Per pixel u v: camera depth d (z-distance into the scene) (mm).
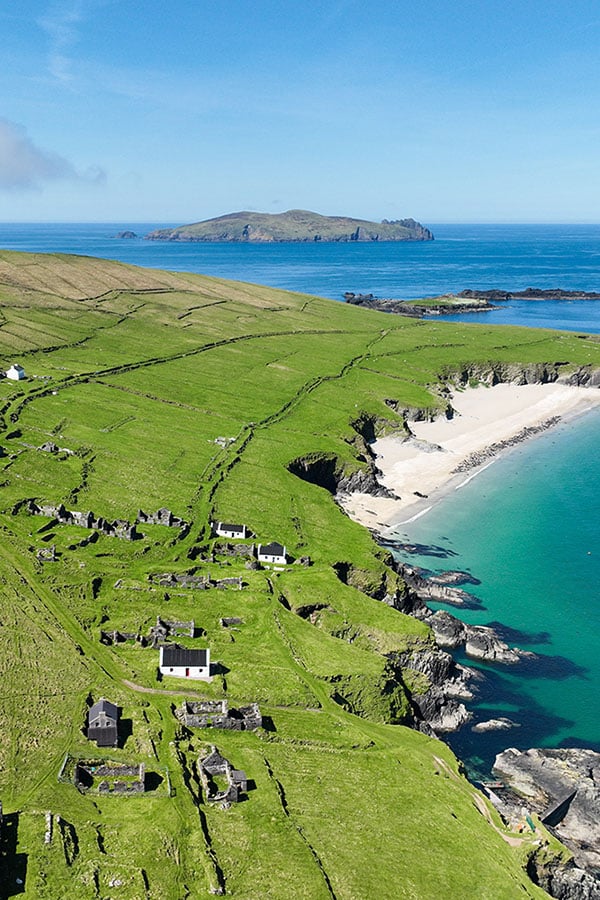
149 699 82688
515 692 107750
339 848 67812
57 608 97938
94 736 73562
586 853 81125
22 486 133875
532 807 85875
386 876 65625
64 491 134625
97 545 117625
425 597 130000
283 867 63812
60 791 66812
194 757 75000
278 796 72125
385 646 105875
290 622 104062
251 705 84312
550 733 99625
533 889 69938
